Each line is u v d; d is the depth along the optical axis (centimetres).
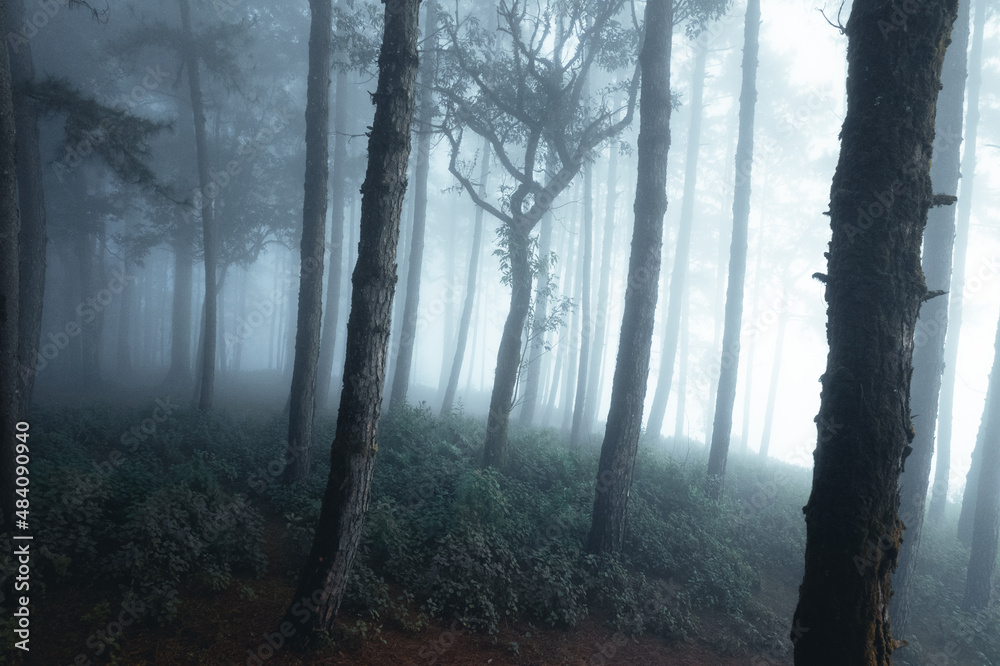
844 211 473
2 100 709
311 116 1277
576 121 1514
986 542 1177
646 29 1088
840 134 499
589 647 794
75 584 679
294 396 1187
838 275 468
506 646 746
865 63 478
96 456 1223
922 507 1105
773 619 974
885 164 459
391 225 661
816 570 438
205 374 1823
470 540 868
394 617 747
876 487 430
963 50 1366
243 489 1137
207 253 1869
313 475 1200
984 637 1045
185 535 764
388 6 674
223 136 2711
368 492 666
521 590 855
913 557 1076
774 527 1370
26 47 1267
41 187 1254
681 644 857
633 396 1037
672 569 1063
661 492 1352
